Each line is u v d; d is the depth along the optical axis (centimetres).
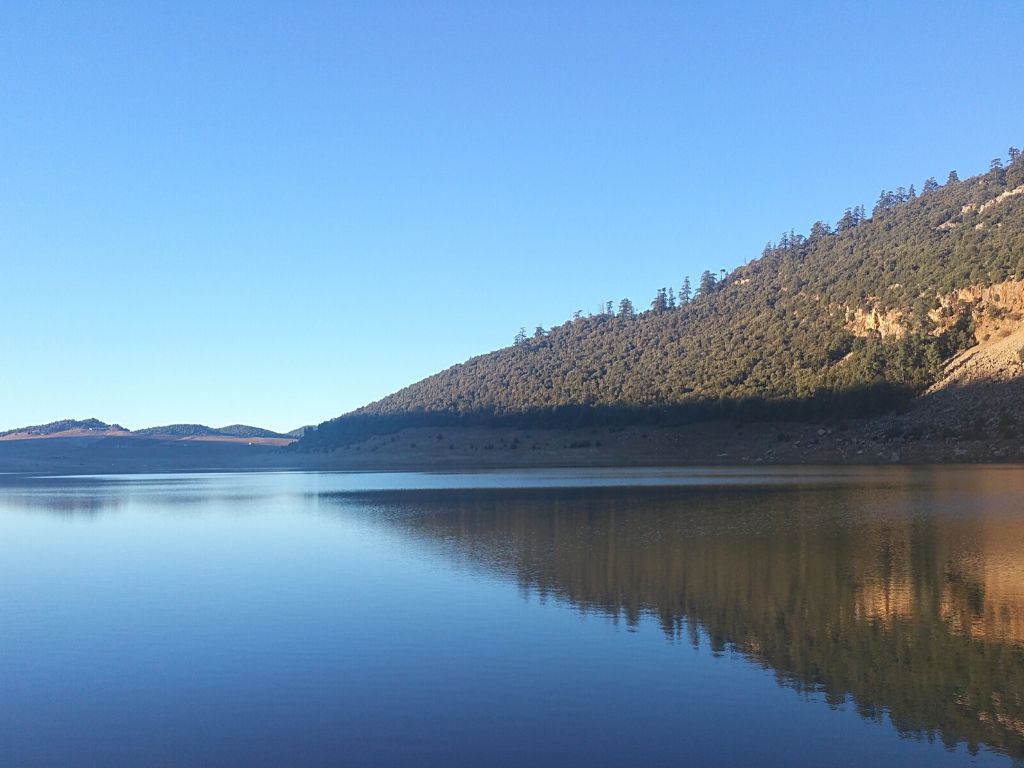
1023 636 2323
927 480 8050
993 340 13375
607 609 2744
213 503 8100
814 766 1555
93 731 1783
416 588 3167
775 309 19712
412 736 1714
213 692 2011
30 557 4344
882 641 2303
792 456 13412
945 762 1565
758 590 2970
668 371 19450
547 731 1727
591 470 13200
